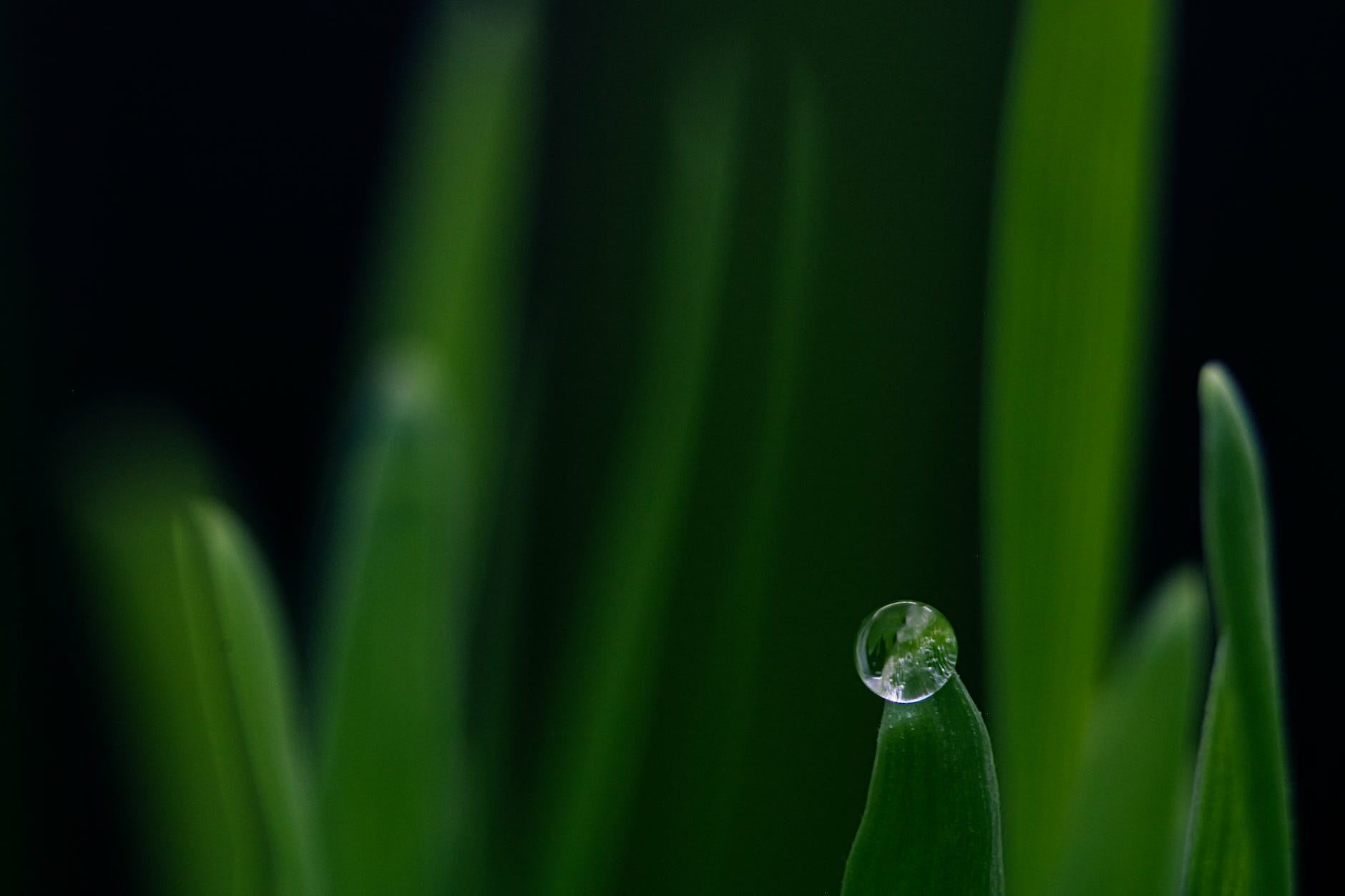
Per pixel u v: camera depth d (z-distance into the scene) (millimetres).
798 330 163
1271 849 132
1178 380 229
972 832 131
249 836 158
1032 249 150
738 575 165
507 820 171
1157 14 149
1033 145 150
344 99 271
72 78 261
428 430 156
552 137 245
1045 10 149
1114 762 151
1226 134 234
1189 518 224
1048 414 151
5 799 193
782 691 188
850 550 197
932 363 206
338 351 262
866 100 212
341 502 163
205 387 258
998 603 151
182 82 267
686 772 167
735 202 186
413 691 156
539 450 230
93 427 245
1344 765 214
